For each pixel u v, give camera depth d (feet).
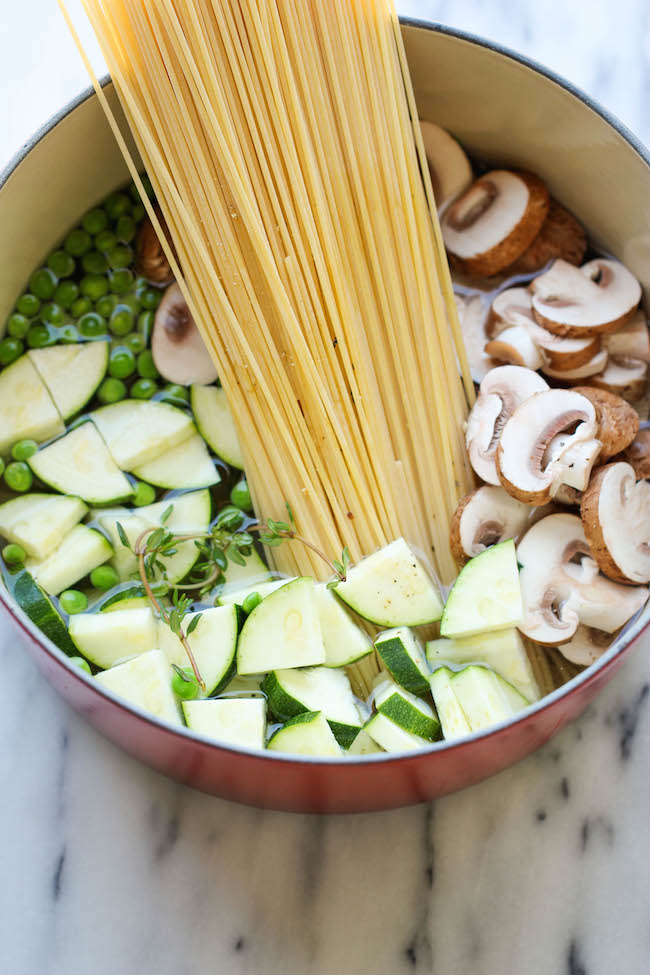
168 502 2.02
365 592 1.94
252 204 1.85
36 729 2.00
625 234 2.05
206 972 1.91
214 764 1.76
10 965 1.91
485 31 2.26
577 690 1.71
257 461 1.97
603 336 2.06
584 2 2.25
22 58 2.20
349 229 1.93
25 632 1.76
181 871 1.95
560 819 1.97
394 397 2.00
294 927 1.93
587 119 1.94
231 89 1.84
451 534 2.01
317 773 1.71
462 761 1.76
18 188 1.91
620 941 1.93
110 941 1.92
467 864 1.96
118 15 1.82
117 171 2.06
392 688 1.91
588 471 1.93
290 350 1.94
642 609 1.94
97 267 2.09
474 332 2.11
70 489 2.01
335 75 1.86
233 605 1.92
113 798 1.97
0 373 2.05
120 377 2.08
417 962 1.92
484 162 2.14
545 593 1.95
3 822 1.96
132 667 1.88
